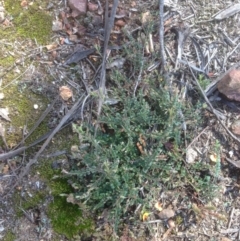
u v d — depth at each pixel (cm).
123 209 57
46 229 58
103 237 58
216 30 64
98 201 59
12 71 61
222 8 65
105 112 60
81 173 56
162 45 61
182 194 59
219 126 61
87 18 63
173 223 59
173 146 59
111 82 62
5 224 58
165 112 58
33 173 59
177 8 65
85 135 55
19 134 60
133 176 58
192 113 60
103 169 55
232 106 62
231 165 61
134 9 64
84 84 62
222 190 60
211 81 62
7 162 59
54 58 62
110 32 62
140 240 58
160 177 58
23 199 58
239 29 65
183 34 64
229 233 59
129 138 57
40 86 61
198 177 59
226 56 64
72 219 58
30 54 62
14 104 60
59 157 59
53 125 60
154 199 59
